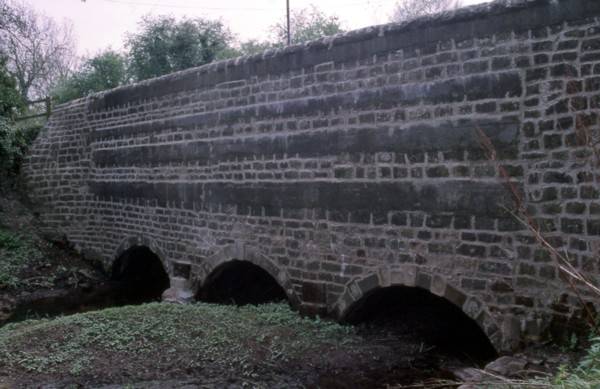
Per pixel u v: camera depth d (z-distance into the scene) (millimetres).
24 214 14484
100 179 13266
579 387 3727
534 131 6188
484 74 6559
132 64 22391
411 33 7199
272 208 9047
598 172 5719
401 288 8422
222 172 9945
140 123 11945
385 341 7914
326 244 8258
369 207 7699
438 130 6957
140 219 12086
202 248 10461
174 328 7766
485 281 6582
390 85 7426
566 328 5898
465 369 6793
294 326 8117
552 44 6059
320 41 8203
